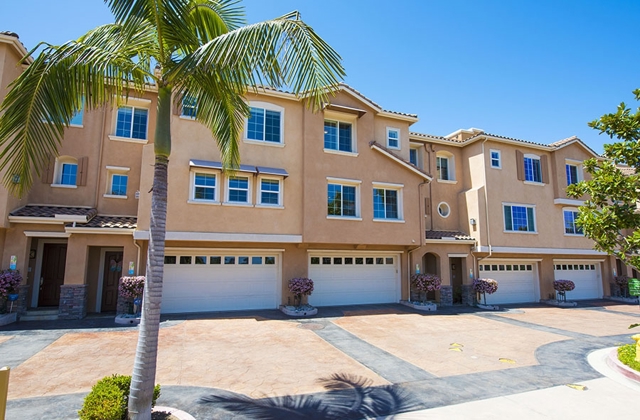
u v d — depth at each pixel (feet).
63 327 39.50
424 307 56.49
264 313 49.62
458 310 58.85
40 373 26.02
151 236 18.71
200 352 31.99
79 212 46.39
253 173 49.90
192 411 20.62
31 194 47.88
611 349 35.96
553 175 74.18
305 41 18.01
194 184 47.67
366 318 48.78
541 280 71.87
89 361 28.71
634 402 22.81
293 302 53.31
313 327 42.65
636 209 32.91
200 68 18.33
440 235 65.16
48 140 18.19
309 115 54.54
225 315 47.60
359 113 56.90
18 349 31.42
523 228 69.41
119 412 16.38
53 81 17.75
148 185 45.44
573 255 76.13
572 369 29.48
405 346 35.88
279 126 53.67
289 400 22.48
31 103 17.44
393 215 58.80
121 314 43.78
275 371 27.71
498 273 69.46
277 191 51.80
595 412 21.31
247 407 21.34
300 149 53.93
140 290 42.88
